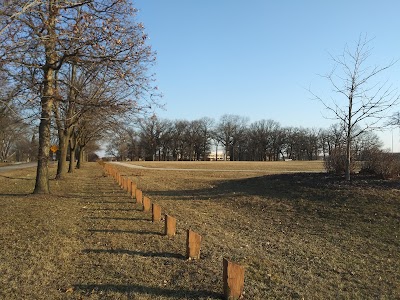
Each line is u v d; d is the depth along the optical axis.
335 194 13.15
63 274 5.82
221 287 5.36
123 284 5.42
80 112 13.04
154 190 19.09
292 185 15.68
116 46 9.17
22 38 7.85
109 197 15.27
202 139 103.94
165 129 101.38
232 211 12.76
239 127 106.12
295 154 105.94
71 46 8.92
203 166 50.44
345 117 14.75
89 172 34.66
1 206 12.14
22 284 5.32
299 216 11.55
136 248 7.38
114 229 9.03
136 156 101.06
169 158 104.19
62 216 10.51
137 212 11.67
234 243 8.12
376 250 7.88
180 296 5.04
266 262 6.75
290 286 5.61
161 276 5.79
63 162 23.73
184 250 7.26
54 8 7.78
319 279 6.01
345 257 7.33
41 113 12.07
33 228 8.86
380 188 13.01
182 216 11.40
